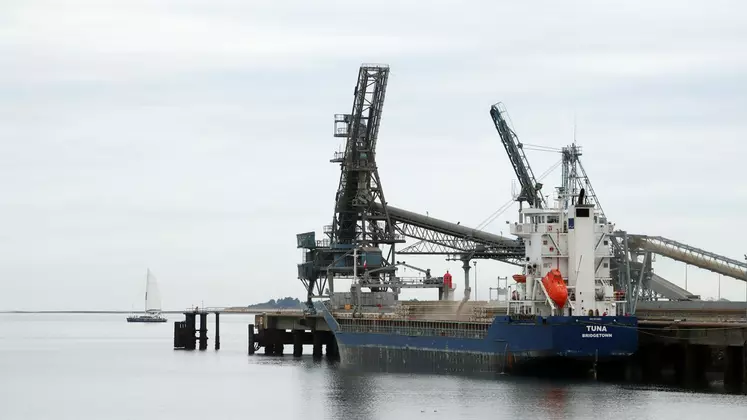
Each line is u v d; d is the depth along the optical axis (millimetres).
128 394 144875
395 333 157375
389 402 121688
